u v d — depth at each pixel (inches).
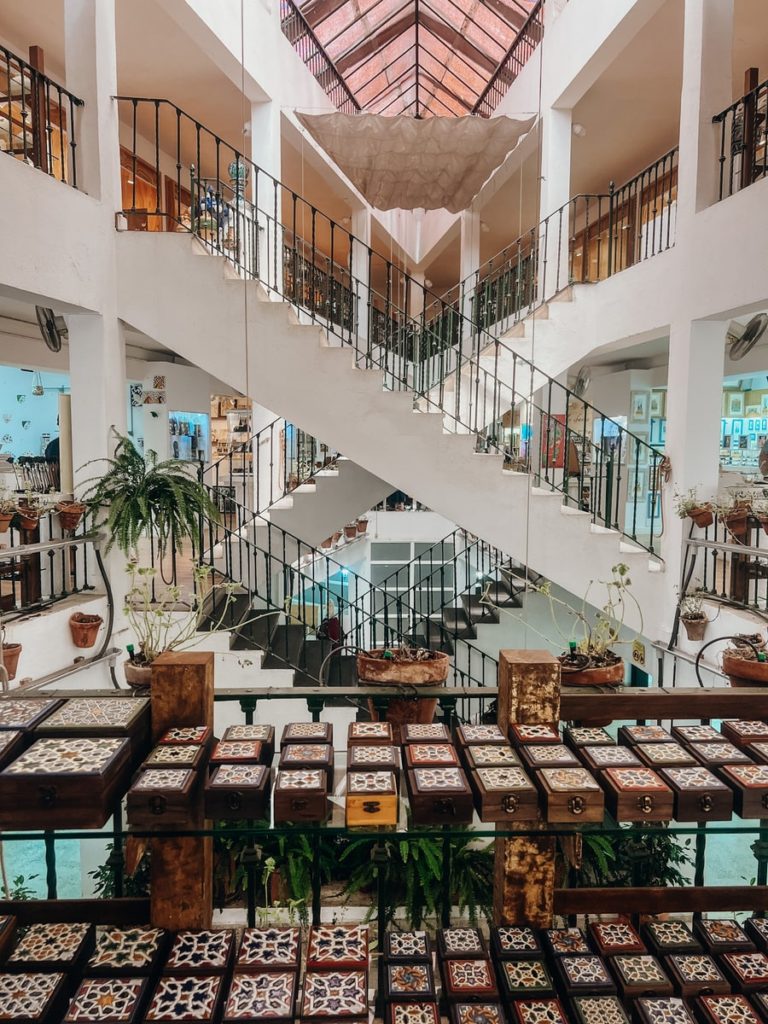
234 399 518.9
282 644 224.1
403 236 549.3
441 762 62.1
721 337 201.5
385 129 298.0
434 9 366.3
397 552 561.6
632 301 236.8
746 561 194.1
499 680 71.7
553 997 55.3
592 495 269.0
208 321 212.7
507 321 356.5
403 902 91.7
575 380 430.6
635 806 57.7
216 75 306.8
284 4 327.0
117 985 53.1
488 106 419.2
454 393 285.0
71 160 198.4
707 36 193.8
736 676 133.7
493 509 220.5
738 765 62.0
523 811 57.1
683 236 203.8
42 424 490.0
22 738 59.0
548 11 301.3
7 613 172.1
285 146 354.0
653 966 58.2
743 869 79.6
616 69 293.0
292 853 97.6
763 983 56.4
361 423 217.0
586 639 105.7
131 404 465.4
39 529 201.3
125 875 71.2
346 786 58.8
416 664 84.5
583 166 408.2
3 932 56.9
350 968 54.1
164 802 54.2
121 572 200.8
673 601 207.9
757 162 215.9
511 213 473.7
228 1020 49.0
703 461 204.4
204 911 60.0
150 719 65.8
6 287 165.5
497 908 65.4
